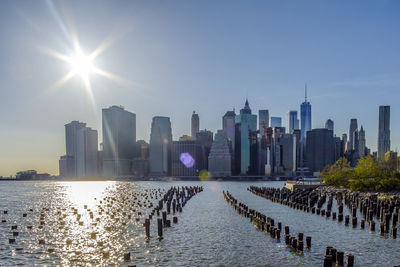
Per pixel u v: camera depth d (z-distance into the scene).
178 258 38.44
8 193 169.88
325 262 31.64
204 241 45.97
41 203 107.44
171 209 80.88
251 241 45.56
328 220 61.03
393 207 63.75
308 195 102.31
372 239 46.12
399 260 37.16
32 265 36.38
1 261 37.75
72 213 78.19
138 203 95.19
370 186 102.38
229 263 36.59
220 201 102.12
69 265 36.34
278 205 86.50
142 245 44.25
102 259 38.25
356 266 35.25
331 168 168.50
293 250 40.91
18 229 56.38
